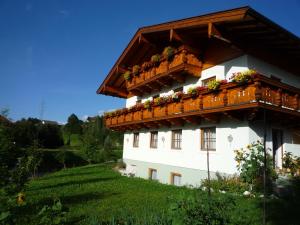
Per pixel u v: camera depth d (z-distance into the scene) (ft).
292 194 35.81
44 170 115.65
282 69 51.72
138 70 70.74
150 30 58.29
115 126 81.05
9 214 18.21
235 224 17.87
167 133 62.39
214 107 42.70
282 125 46.85
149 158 68.85
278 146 47.06
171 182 58.49
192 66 52.80
